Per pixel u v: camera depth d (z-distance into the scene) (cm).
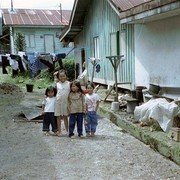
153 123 696
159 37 934
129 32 1152
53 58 1827
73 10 1634
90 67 1670
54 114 743
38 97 1409
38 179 500
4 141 712
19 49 2841
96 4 1511
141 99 938
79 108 719
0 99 1348
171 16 849
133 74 1130
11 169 543
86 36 1722
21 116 982
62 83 744
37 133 777
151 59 991
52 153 620
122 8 980
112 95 1194
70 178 500
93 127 729
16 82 1994
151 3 775
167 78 902
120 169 532
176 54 851
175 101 736
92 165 553
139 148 638
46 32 3003
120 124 811
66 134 760
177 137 597
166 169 526
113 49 1324
